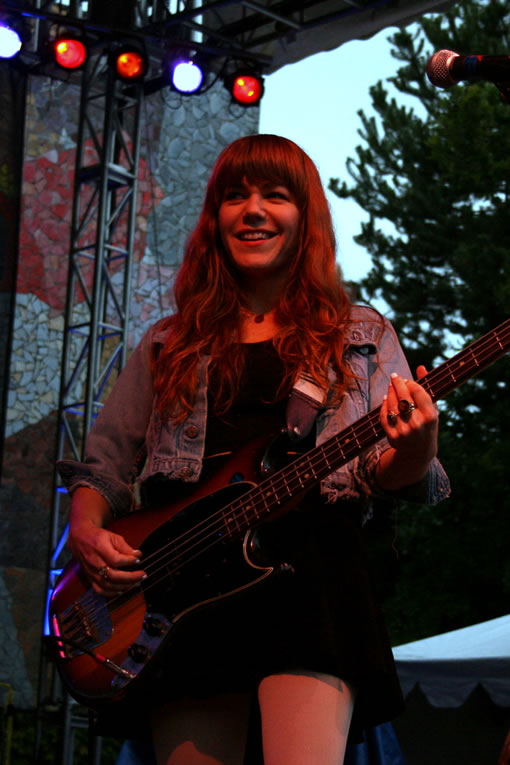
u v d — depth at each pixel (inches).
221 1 302.2
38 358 398.9
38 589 385.4
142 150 428.1
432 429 63.2
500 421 546.6
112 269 414.6
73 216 343.9
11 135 404.2
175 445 76.1
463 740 273.9
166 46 324.8
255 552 68.6
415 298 579.5
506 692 237.3
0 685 370.9
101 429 84.1
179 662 69.9
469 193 582.2
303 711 63.6
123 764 77.9
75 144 413.4
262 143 80.7
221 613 69.0
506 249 553.6
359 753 76.1
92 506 80.1
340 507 71.5
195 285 83.5
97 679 73.2
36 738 322.0
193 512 72.2
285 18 306.8
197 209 435.8
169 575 71.4
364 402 74.7
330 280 79.1
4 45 314.7
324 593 66.1
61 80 397.4
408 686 246.2
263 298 80.7
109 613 74.5
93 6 316.8
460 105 561.6
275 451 72.4
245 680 66.6
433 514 544.4
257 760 72.8
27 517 389.1
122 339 338.3
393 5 293.0
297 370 74.0
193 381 76.8
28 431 393.1
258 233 79.0
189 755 69.7
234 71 340.2
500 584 544.4
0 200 399.9
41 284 402.9
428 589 554.3
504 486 534.0
